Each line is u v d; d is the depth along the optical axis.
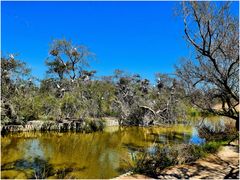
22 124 25.83
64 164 14.99
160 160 11.86
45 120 28.41
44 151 18.16
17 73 25.64
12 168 13.66
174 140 23.47
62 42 38.94
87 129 29.05
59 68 39.06
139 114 36.00
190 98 13.50
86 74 40.34
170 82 37.31
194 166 12.16
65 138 24.00
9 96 25.25
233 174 10.99
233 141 18.19
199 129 22.89
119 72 43.78
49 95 30.30
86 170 13.88
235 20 10.85
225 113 12.90
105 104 35.53
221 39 10.84
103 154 17.84
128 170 13.39
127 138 25.00
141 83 46.38
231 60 11.20
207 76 11.58
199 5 10.51
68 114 30.12
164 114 37.22
